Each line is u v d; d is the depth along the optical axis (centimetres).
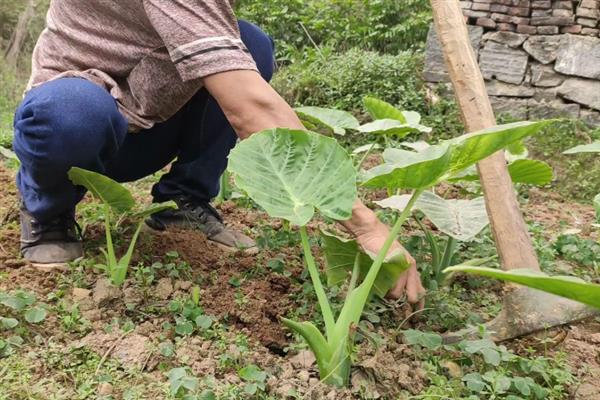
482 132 170
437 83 611
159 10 196
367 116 602
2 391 175
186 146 276
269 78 282
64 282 230
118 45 230
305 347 196
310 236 293
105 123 221
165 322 207
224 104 192
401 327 222
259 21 861
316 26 813
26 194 241
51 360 188
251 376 177
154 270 240
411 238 282
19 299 204
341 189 173
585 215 429
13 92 800
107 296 219
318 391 174
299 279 250
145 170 281
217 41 191
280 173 175
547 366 194
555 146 532
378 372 181
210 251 268
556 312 195
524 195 465
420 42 764
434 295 237
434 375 188
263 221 321
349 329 177
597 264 301
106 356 190
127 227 283
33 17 921
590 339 226
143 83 232
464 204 261
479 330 198
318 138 177
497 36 582
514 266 206
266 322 215
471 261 263
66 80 222
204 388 177
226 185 346
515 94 580
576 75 563
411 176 173
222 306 222
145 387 179
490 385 184
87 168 229
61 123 214
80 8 233
